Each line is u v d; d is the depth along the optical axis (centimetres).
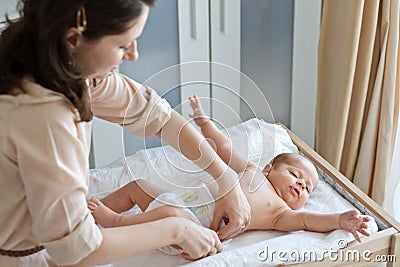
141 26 115
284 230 176
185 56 224
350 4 201
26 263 134
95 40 112
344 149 223
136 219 165
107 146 223
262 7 227
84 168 122
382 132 210
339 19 208
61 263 126
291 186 185
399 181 221
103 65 118
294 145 210
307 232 171
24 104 116
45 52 113
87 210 125
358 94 212
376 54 209
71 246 122
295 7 229
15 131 116
